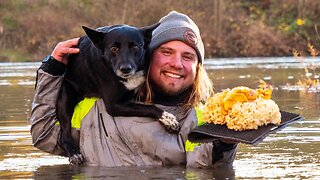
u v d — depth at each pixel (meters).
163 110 2.06
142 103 2.10
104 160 2.06
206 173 1.89
